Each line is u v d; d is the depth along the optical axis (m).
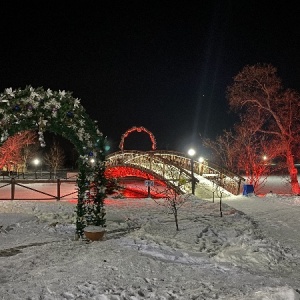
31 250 9.45
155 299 6.01
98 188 11.43
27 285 6.54
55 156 66.62
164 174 29.03
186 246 9.91
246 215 15.86
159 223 13.12
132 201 19.67
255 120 31.53
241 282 7.07
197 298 6.05
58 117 11.16
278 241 11.28
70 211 15.59
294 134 30.56
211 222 13.50
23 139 53.16
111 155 34.62
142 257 8.36
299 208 19.12
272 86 30.16
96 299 5.94
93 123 11.56
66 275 7.09
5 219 13.27
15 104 10.81
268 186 40.00
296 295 5.71
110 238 11.18
